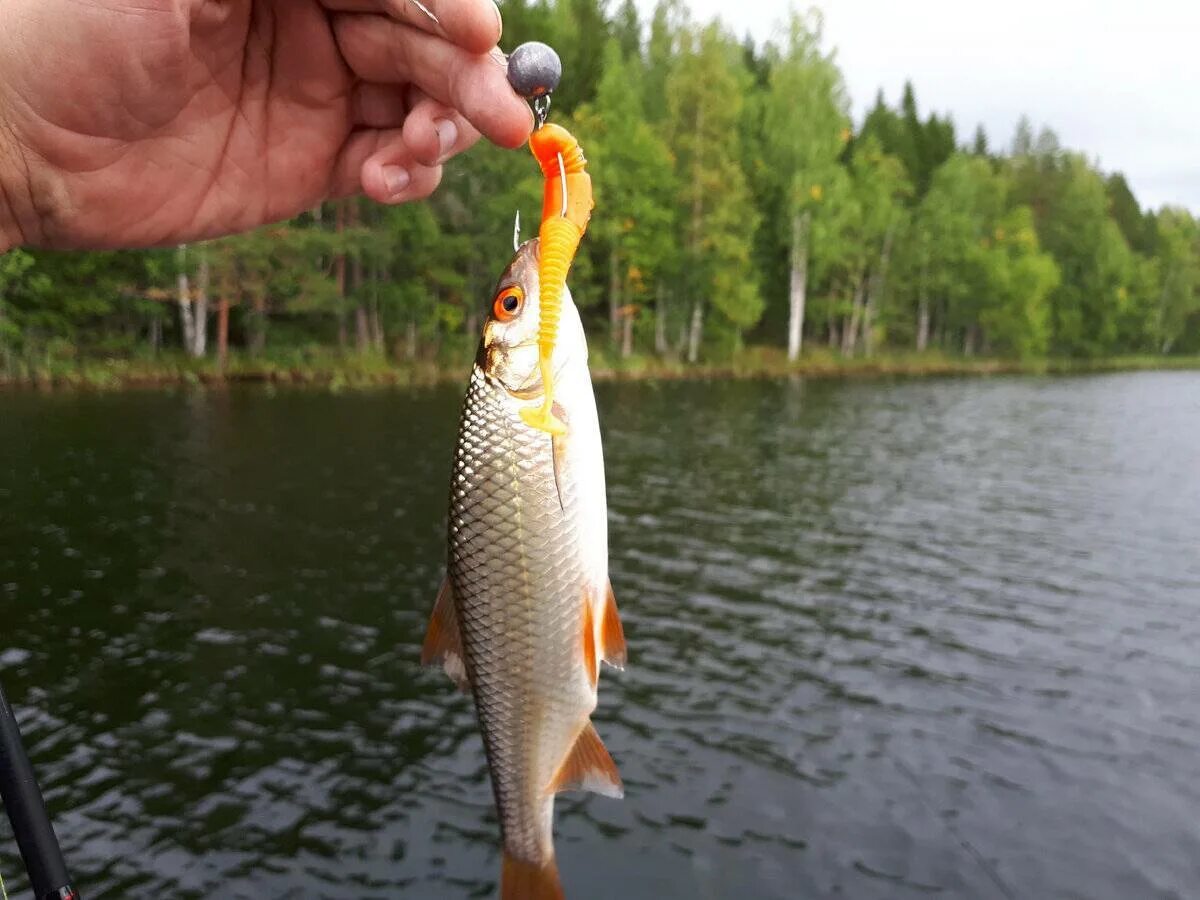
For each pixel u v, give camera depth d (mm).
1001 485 2709
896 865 835
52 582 1487
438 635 277
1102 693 1220
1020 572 1789
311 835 847
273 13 289
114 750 979
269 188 309
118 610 1375
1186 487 2748
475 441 259
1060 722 1130
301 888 775
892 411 4559
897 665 1286
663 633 1374
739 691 1176
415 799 908
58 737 1000
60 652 1218
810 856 841
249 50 292
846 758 1018
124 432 2922
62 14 254
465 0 239
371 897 769
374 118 311
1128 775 1010
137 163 285
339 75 300
